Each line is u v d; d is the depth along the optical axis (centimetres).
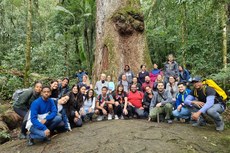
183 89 626
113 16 905
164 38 1469
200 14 1176
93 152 430
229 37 992
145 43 920
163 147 441
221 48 1035
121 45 898
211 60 1057
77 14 1485
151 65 920
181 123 611
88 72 1414
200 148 450
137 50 903
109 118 674
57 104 545
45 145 487
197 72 1077
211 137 502
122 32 899
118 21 894
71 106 596
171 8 1255
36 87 559
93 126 584
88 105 672
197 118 526
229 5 868
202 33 1124
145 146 442
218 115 529
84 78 855
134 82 703
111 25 906
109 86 780
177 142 467
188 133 519
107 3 927
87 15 1294
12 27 1708
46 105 501
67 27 1551
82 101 635
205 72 1071
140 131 520
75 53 1666
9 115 709
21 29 1705
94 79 926
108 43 895
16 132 668
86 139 489
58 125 543
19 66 1278
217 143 476
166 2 1267
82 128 577
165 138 482
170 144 456
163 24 1548
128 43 905
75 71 1590
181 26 1166
